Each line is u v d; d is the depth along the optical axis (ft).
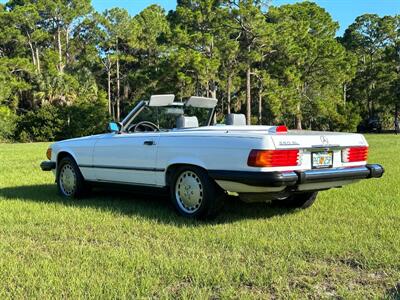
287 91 150.92
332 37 193.77
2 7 195.72
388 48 207.51
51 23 197.77
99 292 11.94
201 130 20.62
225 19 137.18
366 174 20.72
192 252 15.38
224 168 18.75
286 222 19.58
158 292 12.10
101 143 23.85
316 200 24.41
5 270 13.64
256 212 21.70
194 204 20.04
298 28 161.79
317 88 174.81
